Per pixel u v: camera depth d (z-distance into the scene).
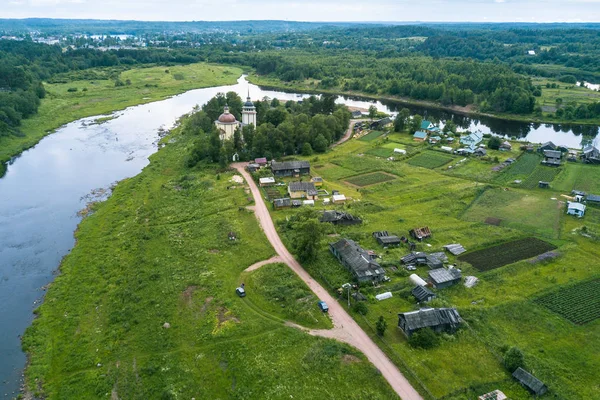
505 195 124.88
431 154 164.00
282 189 127.81
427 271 85.31
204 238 98.06
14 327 73.75
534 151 167.62
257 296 77.69
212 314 72.50
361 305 72.31
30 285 85.56
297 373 59.91
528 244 96.75
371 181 136.25
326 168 147.75
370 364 61.38
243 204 116.12
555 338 67.88
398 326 69.62
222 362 62.91
